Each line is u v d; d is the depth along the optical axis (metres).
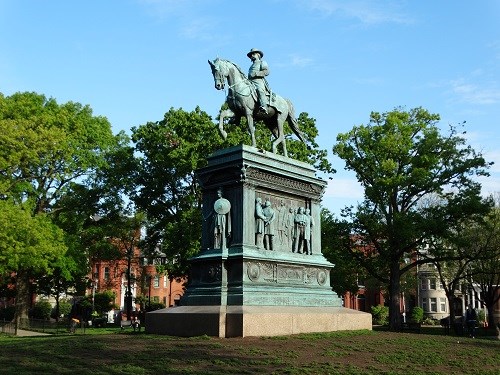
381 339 18.67
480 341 20.84
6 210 34.94
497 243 48.66
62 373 11.47
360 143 48.28
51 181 44.78
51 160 41.19
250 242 20.05
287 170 21.91
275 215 21.52
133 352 14.20
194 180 42.34
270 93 22.56
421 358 15.45
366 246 50.84
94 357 13.49
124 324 49.81
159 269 45.31
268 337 17.31
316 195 23.55
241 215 20.08
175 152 40.72
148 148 43.88
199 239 39.16
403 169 46.84
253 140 21.55
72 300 77.19
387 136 45.84
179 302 20.38
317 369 12.67
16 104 39.56
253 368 12.52
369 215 46.50
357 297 90.00
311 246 22.77
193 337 17.27
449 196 46.06
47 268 38.25
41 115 38.34
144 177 44.75
